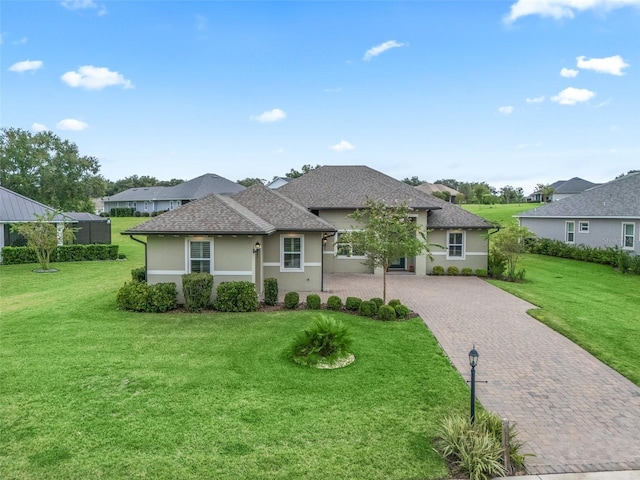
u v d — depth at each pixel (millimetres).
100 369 8258
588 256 26516
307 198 21766
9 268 22016
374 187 22750
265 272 17203
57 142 49188
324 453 5566
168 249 13836
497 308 14172
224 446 5688
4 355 8977
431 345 10164
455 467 5332
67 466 5195
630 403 7422
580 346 10383
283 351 9398
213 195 16172
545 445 6008
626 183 28219
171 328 11086
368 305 12656
